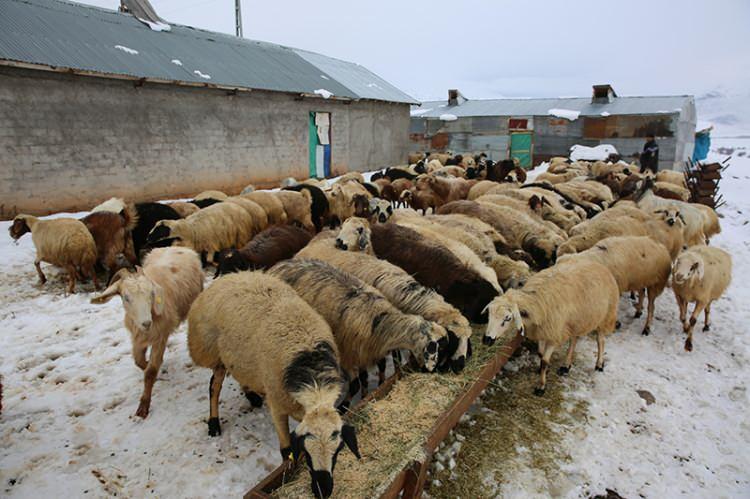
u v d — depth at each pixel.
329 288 4.95
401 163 26.20
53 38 12.83
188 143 15.33
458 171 18.73
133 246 9.05
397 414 4.03
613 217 9.07
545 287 5.41
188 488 3.95
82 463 4.18
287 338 3.88
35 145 11.90
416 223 8.24
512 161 19.06
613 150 26.27
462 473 4.32
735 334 7.19
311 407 3.44
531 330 5.44
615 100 30.19
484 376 4.84
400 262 6.66
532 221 9.35
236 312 4.19
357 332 4.73
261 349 3.91
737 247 12.47
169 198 15.07
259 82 17.19
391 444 3.68
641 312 7.79
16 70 11.38
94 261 8.01
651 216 9.33
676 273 6.53
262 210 9.91
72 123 12.52
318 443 3.12
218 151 16.28
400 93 26.31
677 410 5.33
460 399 4.28
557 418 5.12
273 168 18.41
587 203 12.97
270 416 4.89
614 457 4.59
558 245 8.59
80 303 7.42
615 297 5.94
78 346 6.09
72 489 3.90
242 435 4.59
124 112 13.58
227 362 4.22
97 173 13.19
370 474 3.40
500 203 10.78
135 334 4.85
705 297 6.56
